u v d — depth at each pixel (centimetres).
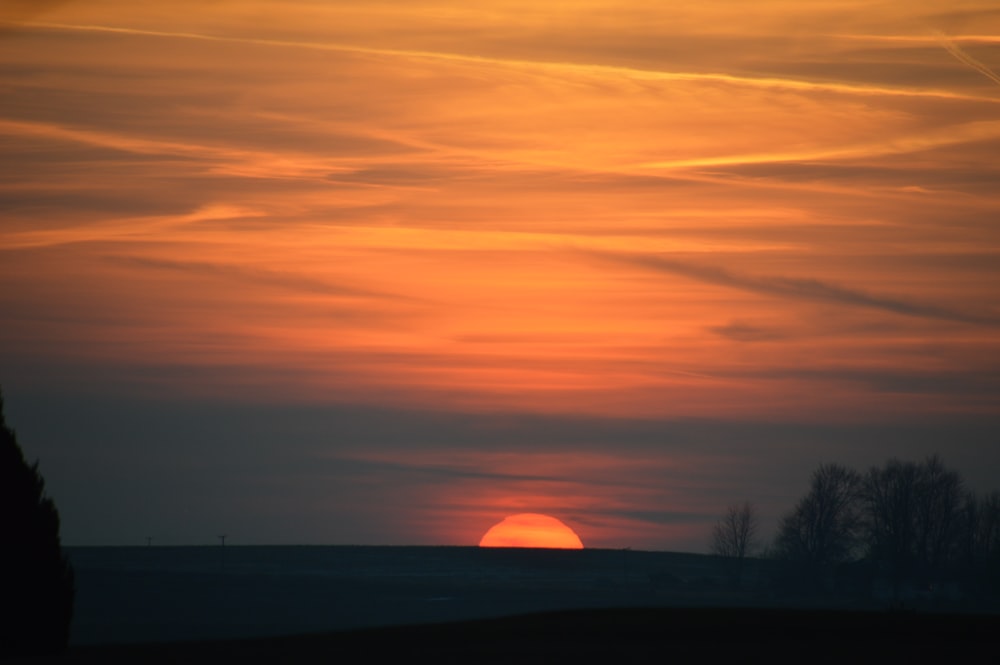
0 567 16925
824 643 17550
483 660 16225
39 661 16600
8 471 17225
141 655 17225
